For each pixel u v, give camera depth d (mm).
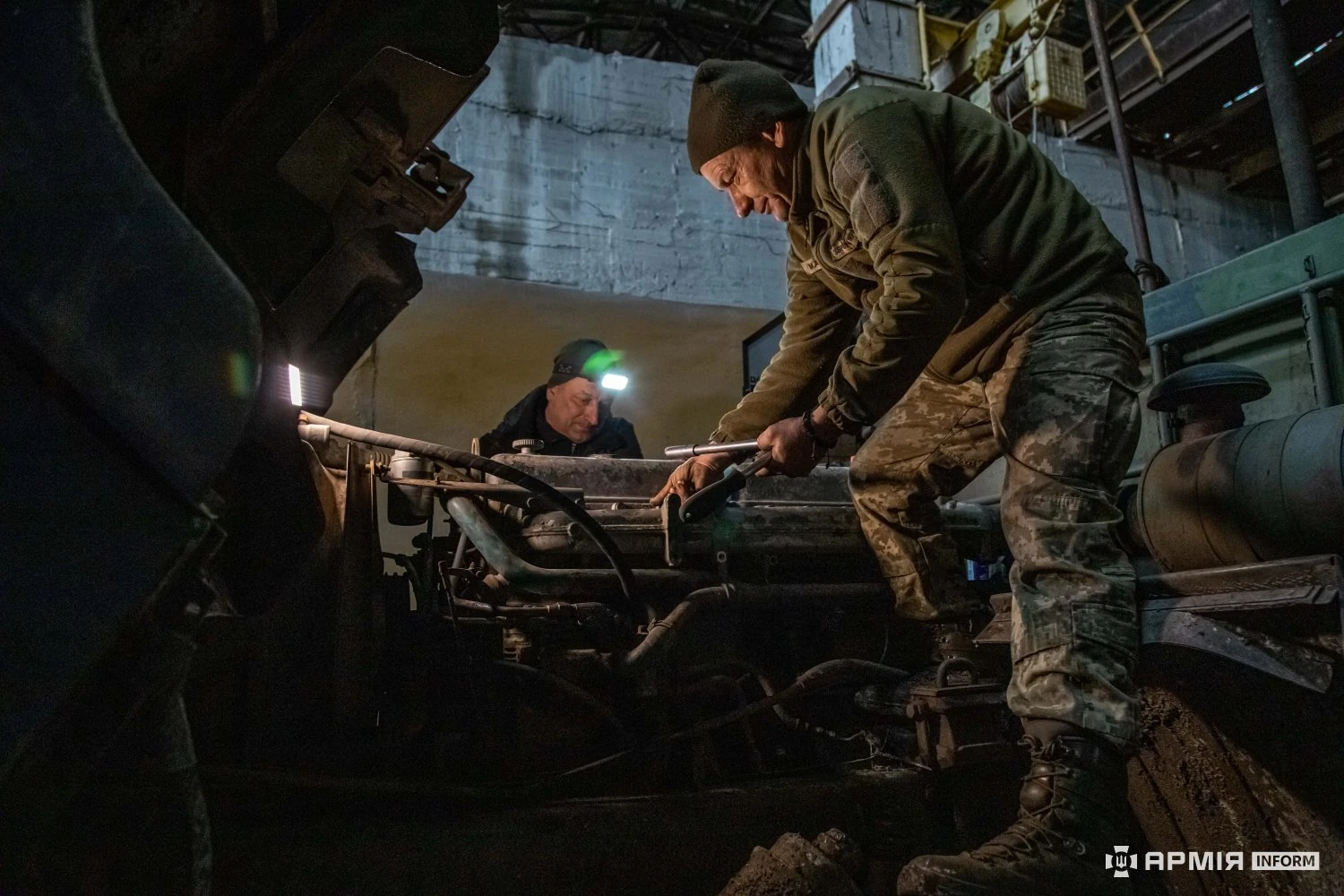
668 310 4512
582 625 1313
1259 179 5047
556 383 2705
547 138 4441
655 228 4531
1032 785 1045
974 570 1881
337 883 1040
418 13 921
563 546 1342
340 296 1180
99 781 643
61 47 529
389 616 1389
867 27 4059
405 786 1159
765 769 1422
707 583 1438
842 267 1415
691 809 1239
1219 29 3990
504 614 1301
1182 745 1321
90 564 508
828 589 1519
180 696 678
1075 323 1227
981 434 1479
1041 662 1086
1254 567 1101
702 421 4680
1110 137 4863
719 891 1193
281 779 1089
